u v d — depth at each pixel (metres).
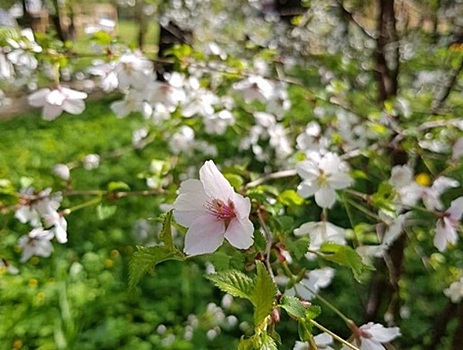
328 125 0.42
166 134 0.49
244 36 0.86
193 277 0.74
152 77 0.34
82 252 0.80
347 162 0.41
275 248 0.23
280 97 0.43
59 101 0.31
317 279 0.27
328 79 0.55
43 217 0.33
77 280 0.72
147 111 0.36
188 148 0.52
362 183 0.62
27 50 0.32
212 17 0.89
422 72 0.55
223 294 0.73
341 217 0.76
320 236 0.27
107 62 0.34
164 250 0.16
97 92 1.60
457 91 0.51
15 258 0.77
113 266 0.78
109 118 1.39
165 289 0.73
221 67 0.39
